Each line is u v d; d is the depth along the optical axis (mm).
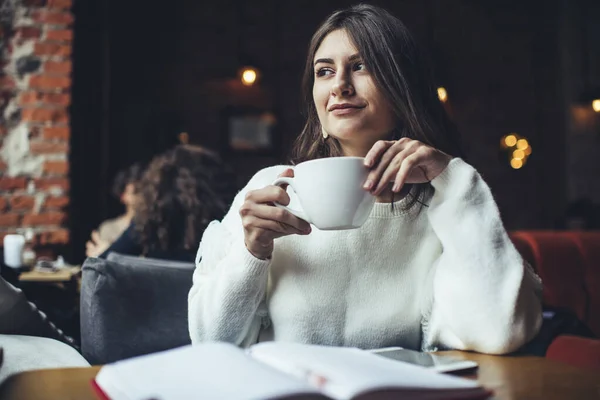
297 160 1042
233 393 425
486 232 836
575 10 5367
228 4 5172
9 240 2562
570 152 5273
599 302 1947
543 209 5438
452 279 838
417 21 5406
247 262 820
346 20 920
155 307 1095
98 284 1067
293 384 437
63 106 3186
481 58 5473
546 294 1909
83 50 3938
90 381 583
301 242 916
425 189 941
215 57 5117
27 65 3146
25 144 3131
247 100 5137
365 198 674
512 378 623
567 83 5363
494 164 5426
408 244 929
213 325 840
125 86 4895
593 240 2029
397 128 972
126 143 4848
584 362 1101
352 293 913
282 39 5246
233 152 5047
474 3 5496
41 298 2340
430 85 974
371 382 461
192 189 1642
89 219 4109
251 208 769
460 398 494
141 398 444
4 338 955
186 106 5027
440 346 911
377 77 896
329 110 925
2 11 3121
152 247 1622
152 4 5004
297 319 901
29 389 554
